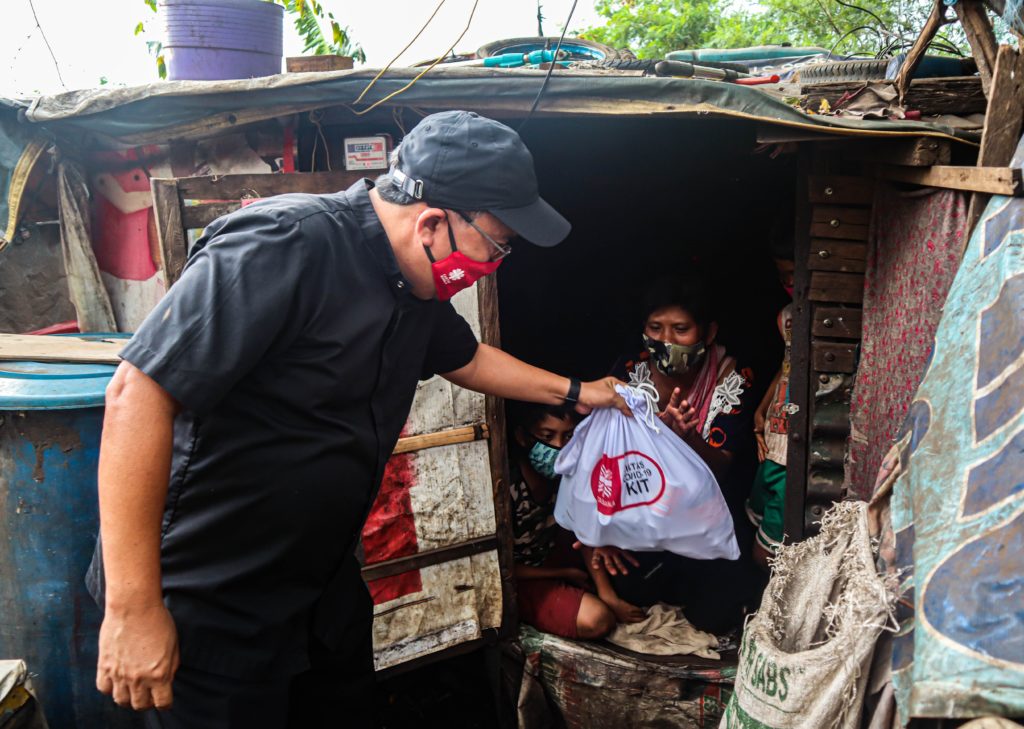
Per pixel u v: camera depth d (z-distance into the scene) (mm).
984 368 1478
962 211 1918
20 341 2375
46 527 1973
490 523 2551
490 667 2760
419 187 1384
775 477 2637
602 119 3488
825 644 1502
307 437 1411
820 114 2338
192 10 2633
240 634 1466
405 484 2414
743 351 3770
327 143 2553
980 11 2082
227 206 2248
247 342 1265
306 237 1350
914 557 1364
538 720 2650
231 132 2391
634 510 2340
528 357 4188
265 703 1521
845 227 2375
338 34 5090
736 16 9516
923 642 1177
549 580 2787
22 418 1912
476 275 1489
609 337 4148
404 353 1548
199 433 1355
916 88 2402
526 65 2738
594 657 2557
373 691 1903
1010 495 1230
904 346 2180
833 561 1654
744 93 2117
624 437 2326
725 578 2801
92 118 2217
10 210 2410
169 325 1240
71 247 2715
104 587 1531
